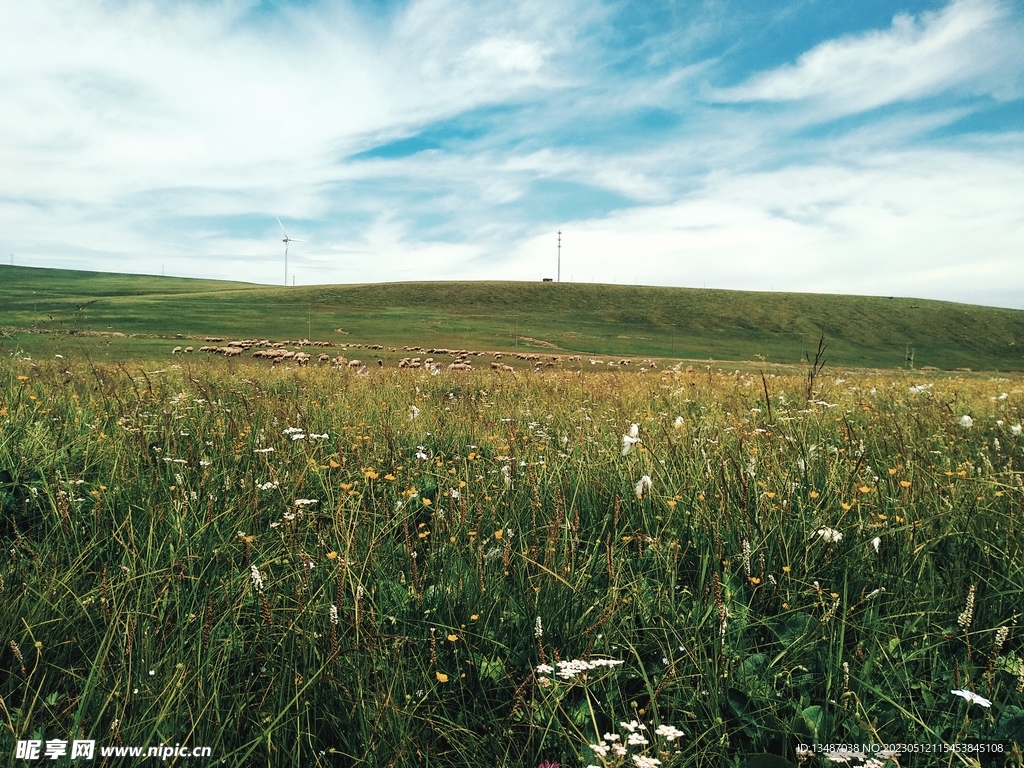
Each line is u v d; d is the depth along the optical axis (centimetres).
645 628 264
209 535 319
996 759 209
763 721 225
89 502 365
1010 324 13475
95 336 4325
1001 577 305
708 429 566
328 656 231
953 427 573
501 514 373
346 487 372
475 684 246
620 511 378
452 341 8612
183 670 215
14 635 237
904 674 246
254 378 1208
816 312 13500
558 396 916
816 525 342
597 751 186
